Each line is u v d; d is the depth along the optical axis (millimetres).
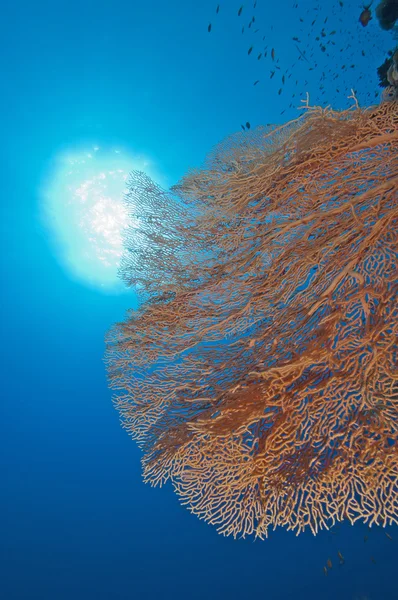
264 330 2742
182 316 3141
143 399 3100
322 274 2480
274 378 2031
